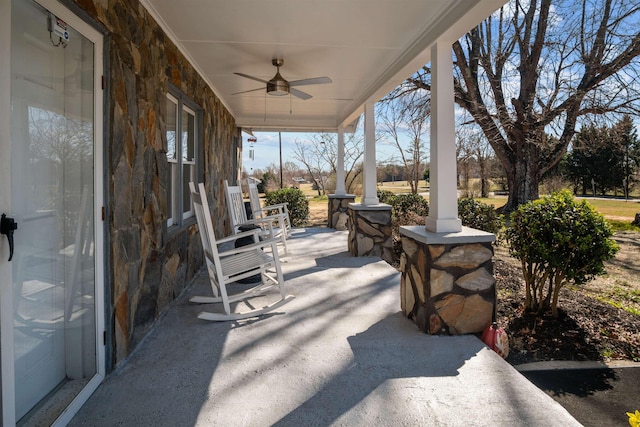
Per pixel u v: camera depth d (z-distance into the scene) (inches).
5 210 53.4
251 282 153.3
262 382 79.1
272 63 164.4
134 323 95.3
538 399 73.0
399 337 102.3
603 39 309.1
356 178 662.5
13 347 54.9
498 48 367.6
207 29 128.4
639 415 47.6
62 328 71.6
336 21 122.3
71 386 72.4
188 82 156.8
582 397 100.1
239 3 110.3
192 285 151.2
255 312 117.4
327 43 141.9
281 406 70.8
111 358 82.7
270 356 90.9
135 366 85.8
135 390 76.0
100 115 80.1
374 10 114.4
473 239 104.3
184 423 65.8
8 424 53.7
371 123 212.7
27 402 62.5
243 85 203.9
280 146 656.4
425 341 99.9
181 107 150.5
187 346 96.3
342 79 192.1
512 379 80.6
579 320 142.9
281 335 103.3
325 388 76.9
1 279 52.6
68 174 71.9
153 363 87.3
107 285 81.7
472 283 105.0
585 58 320.5
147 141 106.6
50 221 67.0
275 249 126.3
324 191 712.4
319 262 192.5
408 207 319.6
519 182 389.4
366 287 148.4
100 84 80.1
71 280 73.2
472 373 83.1
